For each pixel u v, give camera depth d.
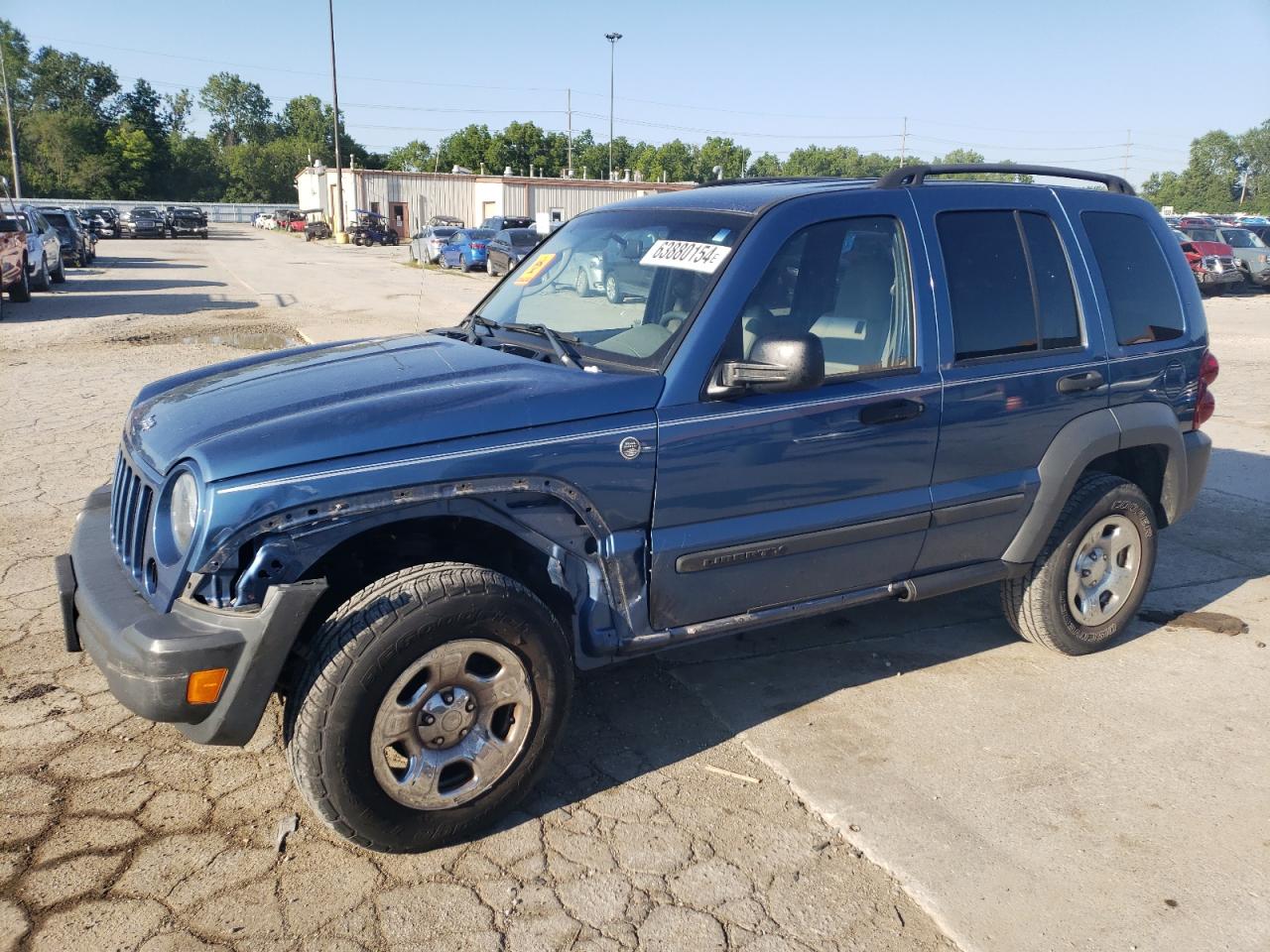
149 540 2.92
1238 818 3.27
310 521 2.71
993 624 4.81
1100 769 3.54
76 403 9.21
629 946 2.64
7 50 98.88
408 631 2.72
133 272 28.19
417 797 2.88
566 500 3.04
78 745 3.50
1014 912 2.80
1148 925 2.76
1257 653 4.53
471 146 87.25
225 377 3.61
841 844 3.09
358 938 2.63
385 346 3.88
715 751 3.60
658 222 3.79
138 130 98.06
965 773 3.49
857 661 4.36
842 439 3.48
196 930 2.64
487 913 2.74
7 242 16.97
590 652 3.22
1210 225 25.62
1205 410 4.73
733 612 3.49
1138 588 4.48
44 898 2.74
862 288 3.62
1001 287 3.95
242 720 2.68
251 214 90.69
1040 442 4.04
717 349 3.26
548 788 3.35
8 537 5.51
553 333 3.49
